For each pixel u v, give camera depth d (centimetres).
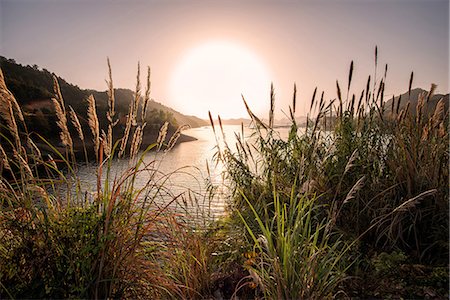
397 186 347
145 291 256
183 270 268
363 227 344
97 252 230
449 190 321
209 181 373
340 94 406
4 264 230
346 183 362
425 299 240
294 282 216
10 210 245
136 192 260
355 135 393
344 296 248
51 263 233
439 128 385
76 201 262
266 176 400
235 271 288
